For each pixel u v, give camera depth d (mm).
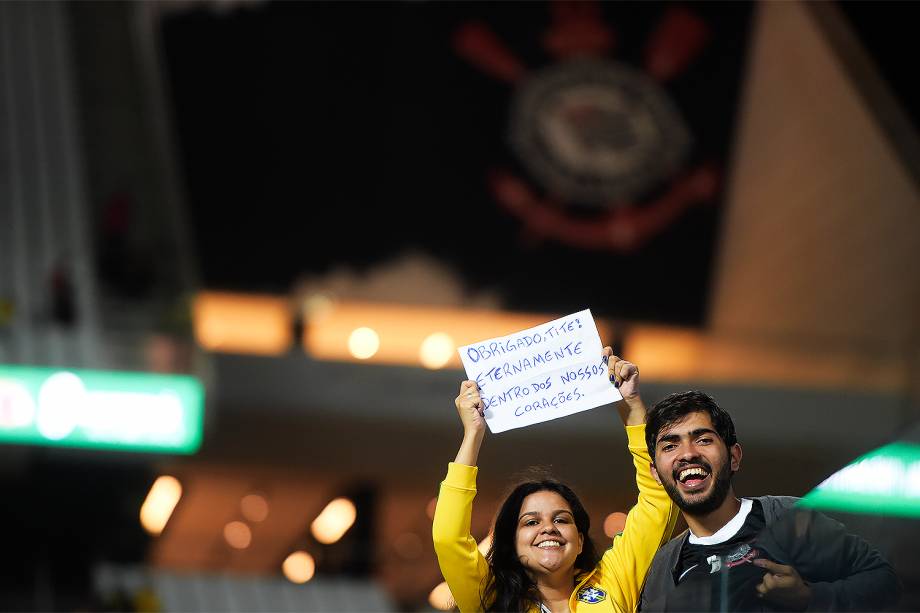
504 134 53500
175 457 41344
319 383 44688
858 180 52750
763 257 52594
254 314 50719
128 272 43719
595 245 52625
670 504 8891
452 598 9688
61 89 51250
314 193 52344
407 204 52531
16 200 46188
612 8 54688
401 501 46125
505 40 54312
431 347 50562
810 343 50031
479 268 52156
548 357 8883
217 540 44062
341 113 53156
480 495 42812
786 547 5898
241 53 53406
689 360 51062
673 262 52469
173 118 52500
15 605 31125
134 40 53062
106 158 49562
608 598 8750
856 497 5625
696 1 54406
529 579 8805
